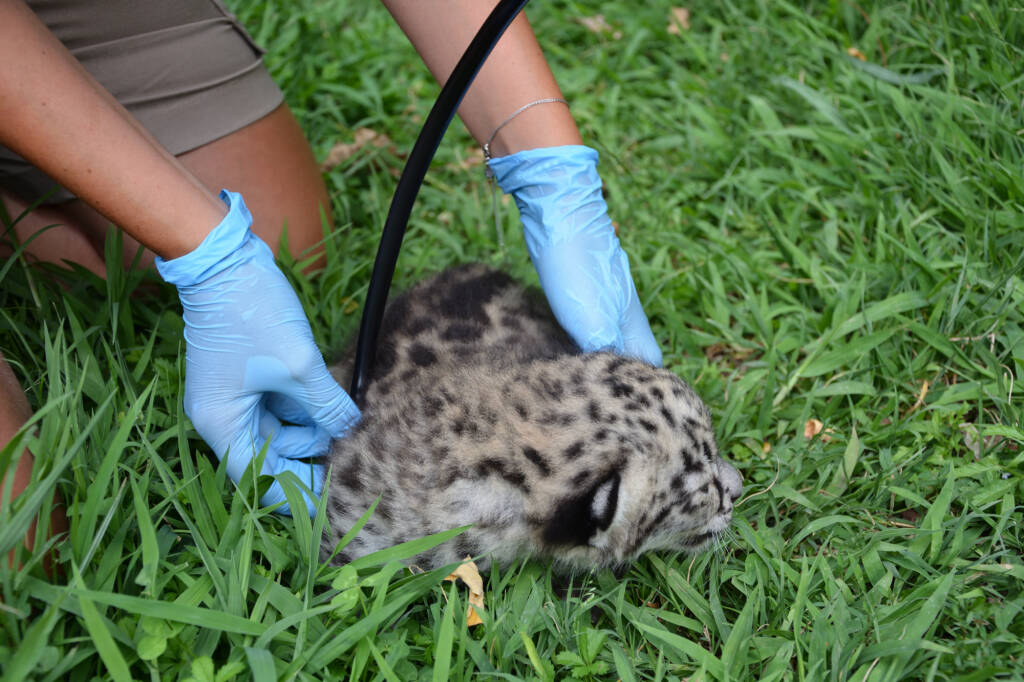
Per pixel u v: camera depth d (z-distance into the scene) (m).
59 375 1.18
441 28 1.28
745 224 1.47
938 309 1.32
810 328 1.38
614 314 1.29
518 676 1.15
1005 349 1.31
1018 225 1.36
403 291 1.34
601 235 1.29
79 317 1.30
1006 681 1.13
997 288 1.31
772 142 1.53
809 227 1.47
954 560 1.19
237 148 1.37
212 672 1.10
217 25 1.34
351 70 1.65
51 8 1.27
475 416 1.20
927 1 1.55
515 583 1.21
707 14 1.69
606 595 1.19
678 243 1.45
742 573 1.21
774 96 1.56
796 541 1.21
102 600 1.09
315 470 1.24
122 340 1.30
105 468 1.14
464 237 1.50
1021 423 1.26
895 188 1.44
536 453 1.18
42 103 1.13
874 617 1.15
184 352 1.29
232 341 1.20
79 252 1.36
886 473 1.24
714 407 1.32
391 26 1.72
